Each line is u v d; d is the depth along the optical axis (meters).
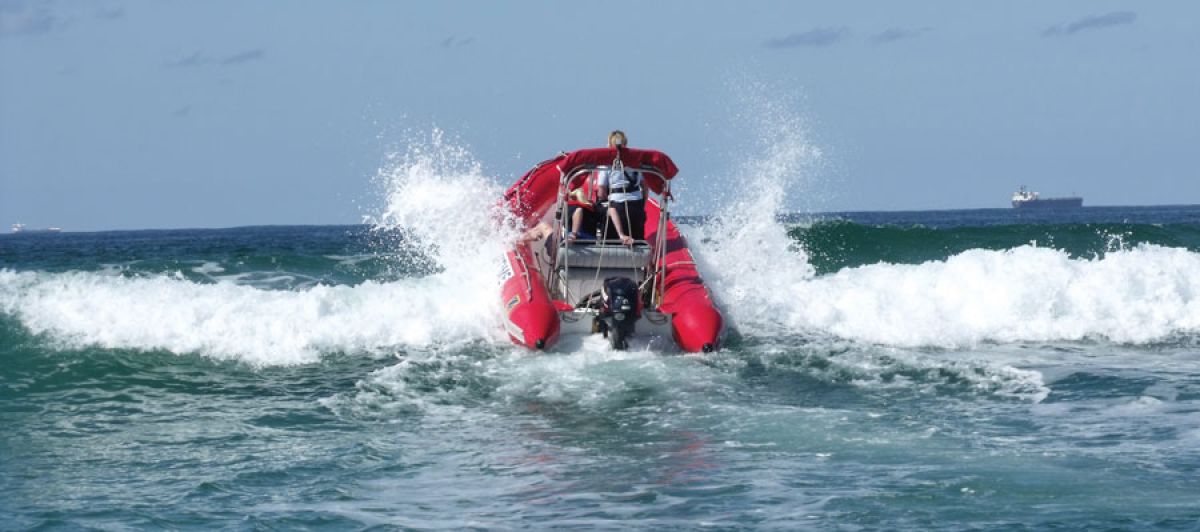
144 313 8.98
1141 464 5.42
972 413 6.77
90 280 9.82
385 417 6.83
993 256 11.11
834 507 4.75
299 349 8.79
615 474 5.43
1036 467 5.39
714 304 8.84
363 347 8.92
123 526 4.63
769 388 7.51
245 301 9.32
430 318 9.31
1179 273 10.68
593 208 9.03
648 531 4.48
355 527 4.59
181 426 6.66
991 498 4.85
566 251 8.61
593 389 7.44
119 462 5.80
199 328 8.88
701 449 5.91
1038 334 9.85
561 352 8.55
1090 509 4.65
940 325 9.74
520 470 5.54
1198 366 8.45
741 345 8.86
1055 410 6.86
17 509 4.91
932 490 4.99
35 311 9.00
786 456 5.72
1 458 5.90
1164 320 10.12
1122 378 7.92
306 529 4.57
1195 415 6.66
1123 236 16.44
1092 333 9.86
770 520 4.60
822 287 10.48
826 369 8.07
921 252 15.55
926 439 6.05
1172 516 4.52
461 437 6.29
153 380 7.95
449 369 8.02
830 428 6.35
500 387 7.54
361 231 62.59
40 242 44.59
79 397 7.46
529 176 10.29
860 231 15.94
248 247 27.08
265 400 7.38
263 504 4.96
